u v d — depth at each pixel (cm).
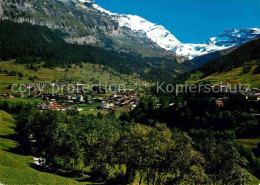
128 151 6006
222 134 11825
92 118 17050
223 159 5262
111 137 7056
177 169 5425
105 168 7038
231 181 5106
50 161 8294
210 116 14375
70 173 7675
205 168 5503
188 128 14425
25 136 10919
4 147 8856
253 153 10494
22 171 5025
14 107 18375
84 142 7875
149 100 19888
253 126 12369
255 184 7450
